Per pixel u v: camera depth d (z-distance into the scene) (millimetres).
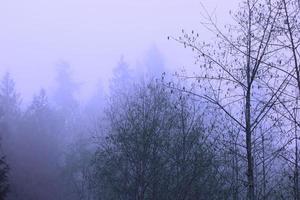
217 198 21312
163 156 25281
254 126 14406
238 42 13969
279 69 13359
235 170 17844
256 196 16156
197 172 23000
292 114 13266
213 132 22031
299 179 14750
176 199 23969
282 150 13984
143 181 25656
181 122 24859
